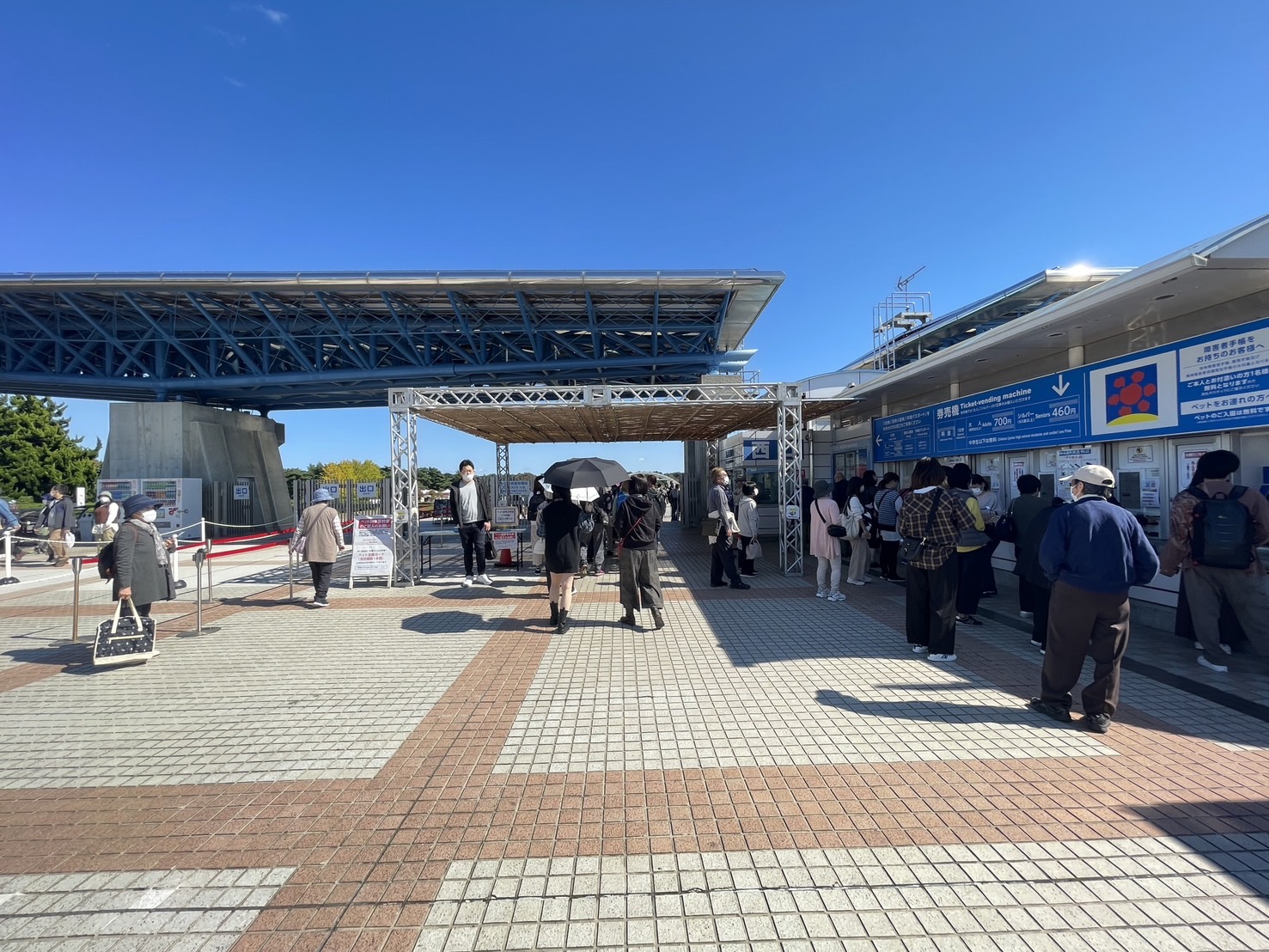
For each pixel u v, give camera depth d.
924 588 6.07
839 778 3.65
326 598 9.37
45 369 32.25
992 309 18.77
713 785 3.58
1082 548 4.20
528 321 27.89
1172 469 6.64
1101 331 7.41
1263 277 5.49
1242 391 5.61
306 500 23.02
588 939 2.42
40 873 2.87
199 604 7.59
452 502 10.86
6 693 5.42
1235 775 3.60
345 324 29.84
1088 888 2.65
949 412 10.59
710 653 6.27
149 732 4.52
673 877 2.77
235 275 24.38
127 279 24.73
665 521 28.36
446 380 34.47
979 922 2.47
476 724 4.56
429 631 7.47
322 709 4.93
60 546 15.52
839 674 5.50
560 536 7.12
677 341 32.03
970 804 3.32
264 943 2.42
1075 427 7.75
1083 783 3.54
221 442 33.66
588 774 3.75
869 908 2.56
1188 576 5.52
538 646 6.67
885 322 24.50
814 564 12.41
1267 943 2.35
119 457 30.72
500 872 2.82
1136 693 4.91
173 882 2.79
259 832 3.19
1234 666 5.51
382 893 2.70
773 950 2.35
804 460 16.86
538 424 15.41
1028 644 6.36
